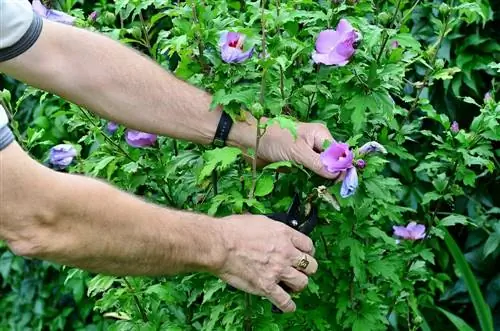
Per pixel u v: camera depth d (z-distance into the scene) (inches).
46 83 64.1
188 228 57.4
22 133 139.3
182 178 77.0
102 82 65.8
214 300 77.1
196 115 68.4
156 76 67.9
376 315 75.9
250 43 66.1
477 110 119.8
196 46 69.4
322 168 65.0
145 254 55.2
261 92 66.1
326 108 73.7
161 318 79.5
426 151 117.3
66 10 85.4
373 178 66.7
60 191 51.1
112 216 53.2
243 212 69.5
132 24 94.5
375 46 74.9
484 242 118.0
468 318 123.6
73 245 52.2
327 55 66.2
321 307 76.7
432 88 117.5
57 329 140.1
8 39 60.6
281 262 61.6
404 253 88.4
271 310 71.6
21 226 50.3
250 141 68.2
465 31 115.6
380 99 69.3
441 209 118.0
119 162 80.8
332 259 75.2
